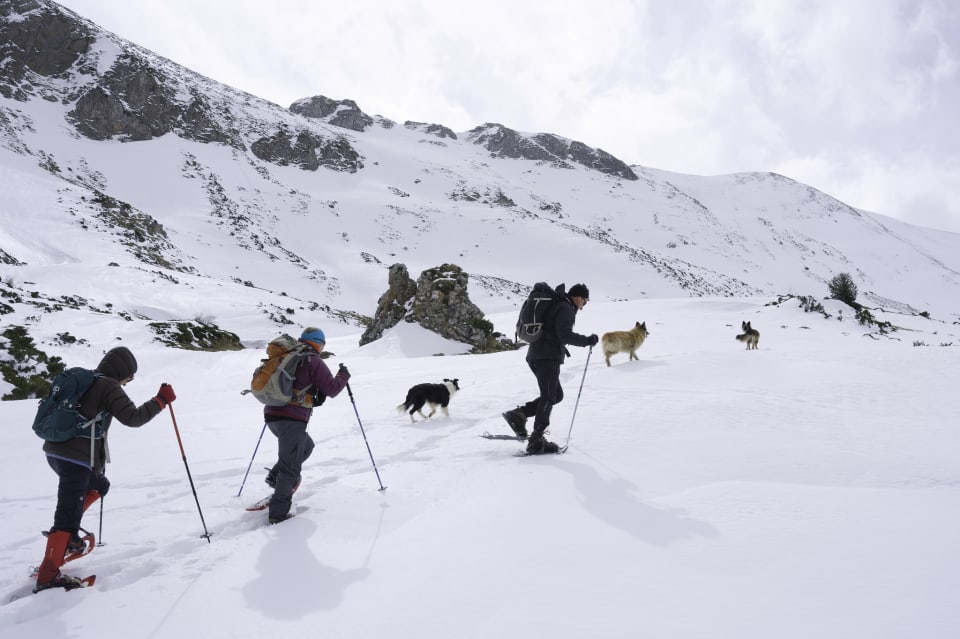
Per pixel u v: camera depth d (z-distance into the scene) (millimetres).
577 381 10500
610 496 4617
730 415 7285
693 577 3021
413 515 4586
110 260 42344
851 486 4914
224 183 102500
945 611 2396
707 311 37594
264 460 6516
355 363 19484
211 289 38969
